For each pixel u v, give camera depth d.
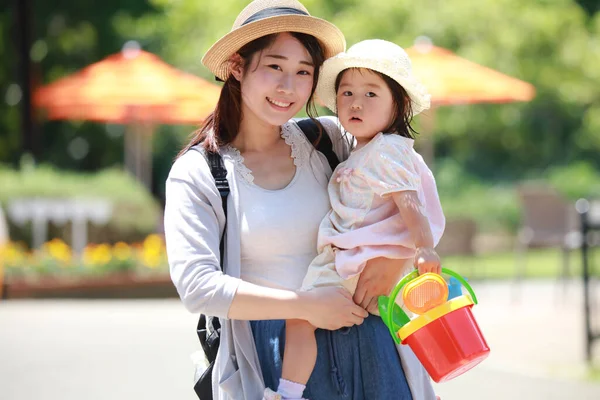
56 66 30.48
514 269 20.69
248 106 4.31
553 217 15.92
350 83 4.38
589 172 28.86
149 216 17.70
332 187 4.37
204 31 22.73
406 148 4.25
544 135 31.05
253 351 4.20
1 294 15.15
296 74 4.27
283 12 4.29
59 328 12.03
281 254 4.24
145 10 30.19
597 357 10.66
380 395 4.18
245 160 4.34
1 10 29.61
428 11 22.77
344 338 4.20
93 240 17.27
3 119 30.17
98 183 17.91
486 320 13.23
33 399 8.75
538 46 25.67
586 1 31.50
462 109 27.25
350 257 4.16
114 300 15.36
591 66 27.52
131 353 10.57
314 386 4.18
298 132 4.51
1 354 10.54
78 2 30.20
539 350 11.05
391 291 4.23
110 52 30.03
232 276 4.16
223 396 4.21
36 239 17.00
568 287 16.77
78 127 31.27
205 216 4.14
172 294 15.91
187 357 10.40
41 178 17.52
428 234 4.11
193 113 18.70
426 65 17.73
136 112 19.50
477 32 23.80
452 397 8.97
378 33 21.69
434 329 3.99
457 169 29.33
